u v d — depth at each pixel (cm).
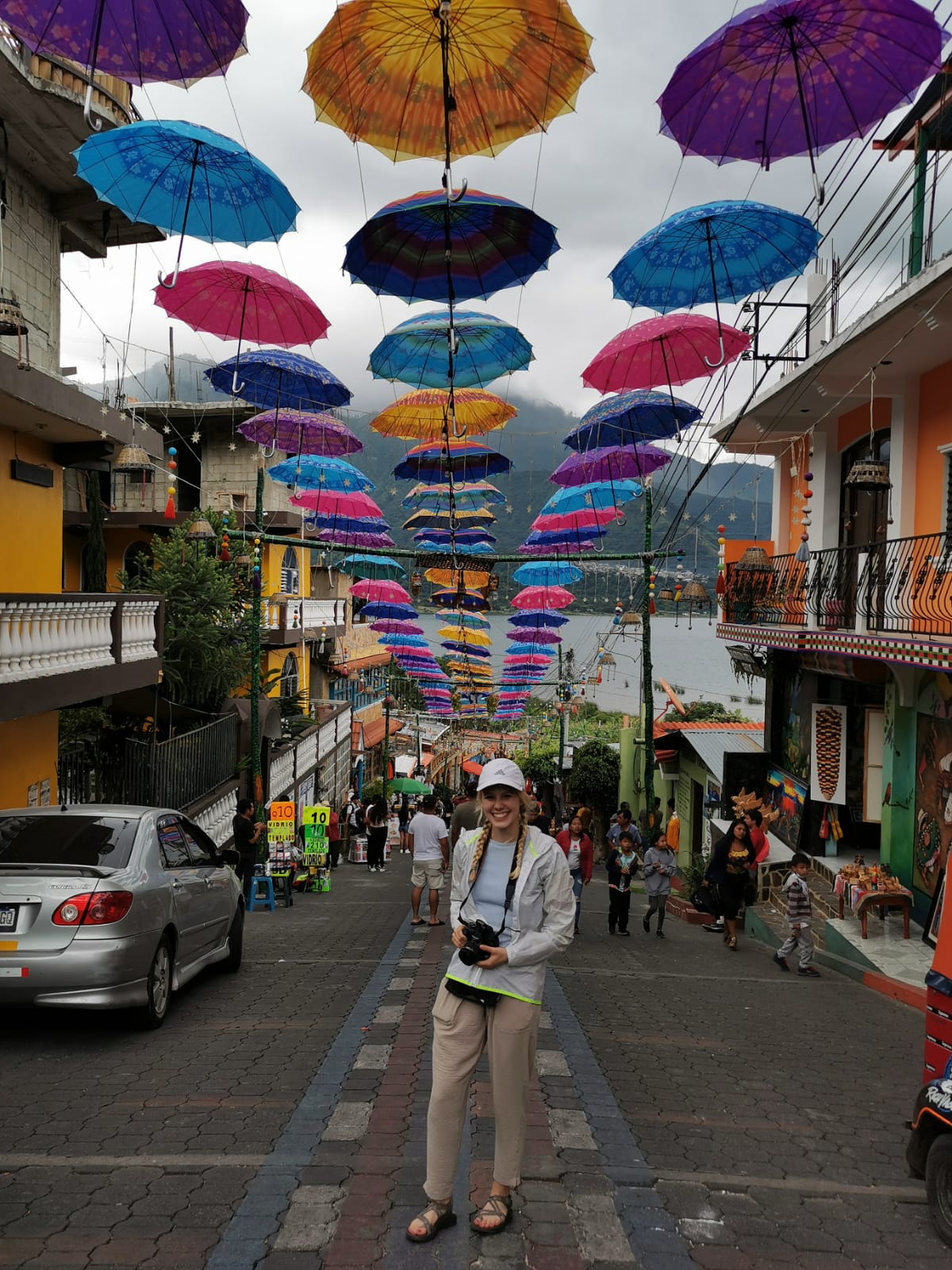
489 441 1923
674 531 1627
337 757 3603
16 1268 358
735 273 923
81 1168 448
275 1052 649
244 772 2144
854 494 1595
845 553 1480
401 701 6209
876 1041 818
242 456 2966
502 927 387
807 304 1428
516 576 2420
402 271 817
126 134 757
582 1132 501
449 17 580
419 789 3678
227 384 1406
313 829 2008
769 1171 482
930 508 1295
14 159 1330
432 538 2191
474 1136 480
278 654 3131
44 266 1430
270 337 1030
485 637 3159
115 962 649
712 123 698
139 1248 374
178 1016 760
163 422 2945
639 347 1073
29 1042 672
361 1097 541
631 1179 450
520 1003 383
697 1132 534
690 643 15200
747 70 666
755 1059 714
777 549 1894
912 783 1344
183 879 789
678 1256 381
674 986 1014
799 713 1769
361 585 2769
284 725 2847
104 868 687
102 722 1770
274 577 3014
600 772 3409
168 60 581
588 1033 745
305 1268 358
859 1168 496
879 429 1499
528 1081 394
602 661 3130
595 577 2917
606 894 2333
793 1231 412
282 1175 434
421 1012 734
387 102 636
